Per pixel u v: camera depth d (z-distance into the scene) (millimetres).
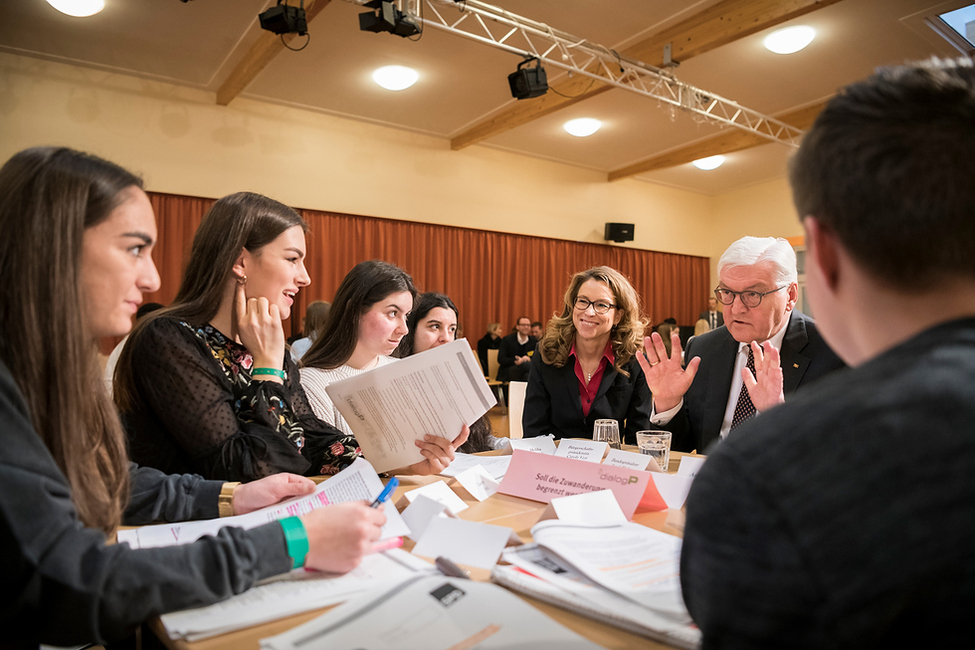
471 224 8375
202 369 1350
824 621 382
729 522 437
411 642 651
